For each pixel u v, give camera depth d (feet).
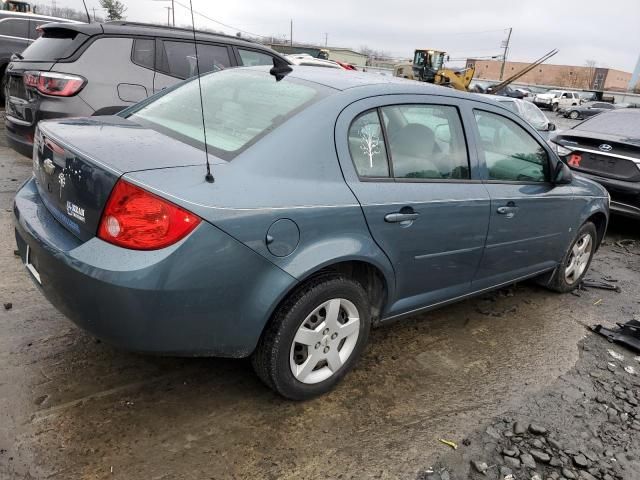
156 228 6.75
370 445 8.21
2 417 7.86
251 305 7.63
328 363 9.07
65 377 8.93
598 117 24.16
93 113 17.67
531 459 8.29
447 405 9.43
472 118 10.99
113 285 6.68
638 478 8.16
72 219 7.55
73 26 17.57
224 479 7.27
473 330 12.42
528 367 11.02
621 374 11.12
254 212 7.30
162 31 19.31
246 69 10.82
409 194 9.32
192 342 7.44
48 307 11.03
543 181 12.86
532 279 15.06
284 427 8.39
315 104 8.63
